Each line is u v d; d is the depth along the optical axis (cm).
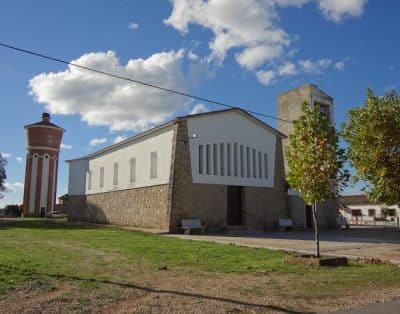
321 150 1492
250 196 3400
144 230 2923
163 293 928
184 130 3033
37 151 7050
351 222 6150
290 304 872
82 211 4638
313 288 1041
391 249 1964
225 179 3216
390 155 1745
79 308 783
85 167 4694
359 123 1783
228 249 1777
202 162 3102
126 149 3756
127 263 1340
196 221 2938
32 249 1645
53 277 1044
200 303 851
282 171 3700
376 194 1761
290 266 1365
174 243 1997
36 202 6925
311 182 1491
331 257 1469
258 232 3197
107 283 1005
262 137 3581
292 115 3978
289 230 3528
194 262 1395
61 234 2488
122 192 3750
